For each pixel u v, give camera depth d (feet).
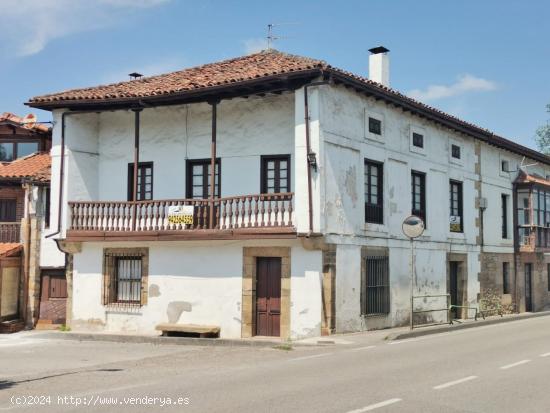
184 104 63.87
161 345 56.80
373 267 65.16
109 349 54.13
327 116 58.44
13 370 42.73
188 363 43.60
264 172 63.46
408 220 61.52
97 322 66.74
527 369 38.27
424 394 30.48
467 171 85.15
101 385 34.73
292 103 62.69
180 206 61.62
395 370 37.78
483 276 87.66
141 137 68.80
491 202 91.61
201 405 28.07
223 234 59.47
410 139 72.13
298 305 58.49
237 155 64.44
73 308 68.03
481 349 48.32
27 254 79.10
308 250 58.23
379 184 67.15
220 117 65.41
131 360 46.37
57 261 78.64
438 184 78.02
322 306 57.82
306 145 57.00
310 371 37.65
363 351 47.55
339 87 60.29
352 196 61.93
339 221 59.72
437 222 77.30
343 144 60.54
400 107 69.46
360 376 35.58
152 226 62.85
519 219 99.60
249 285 60.49
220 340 55.98
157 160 68.08
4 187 82.89
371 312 64.13
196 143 66.69
